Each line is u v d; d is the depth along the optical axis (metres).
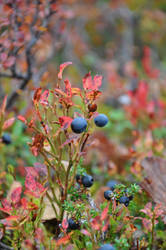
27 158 0.57
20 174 0.55
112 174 0.56
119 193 0.43
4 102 0.46
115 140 0.78
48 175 0.42
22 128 0.61
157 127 0.71
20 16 0.55
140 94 0.74
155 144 0.57
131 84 1.20
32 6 0.57
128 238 0.43
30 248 0.40
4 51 0.55
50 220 0.45
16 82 0.72
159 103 0.78
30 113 0.58
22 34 0.54
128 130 0.83
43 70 0.66
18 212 0.42
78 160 0.42
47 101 0.41
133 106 0.75
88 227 0.41
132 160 0.56
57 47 0.69
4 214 0.45
